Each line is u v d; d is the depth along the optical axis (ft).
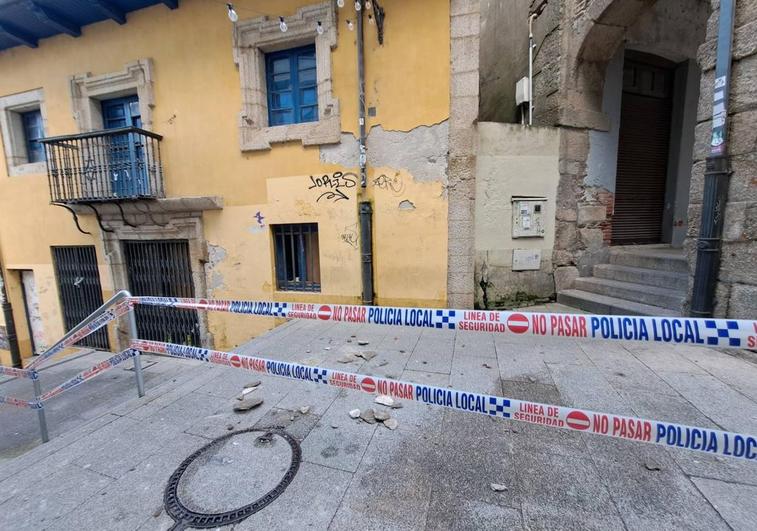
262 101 17.66
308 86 17.46
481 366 10.60
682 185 20.57
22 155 23.22
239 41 17.01
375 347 12.66
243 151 17.80
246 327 19.02
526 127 17.03
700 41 19.19
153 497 5.91
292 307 6.83
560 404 8.19
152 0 17.79
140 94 18.97
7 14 18.40
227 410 8.67
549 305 17.51
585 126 17.74
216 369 11.29
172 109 18.75
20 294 24.86
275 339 13.94
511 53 23.43
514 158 17.04
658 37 18.39
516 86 21.68
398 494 5.72
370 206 16.30
